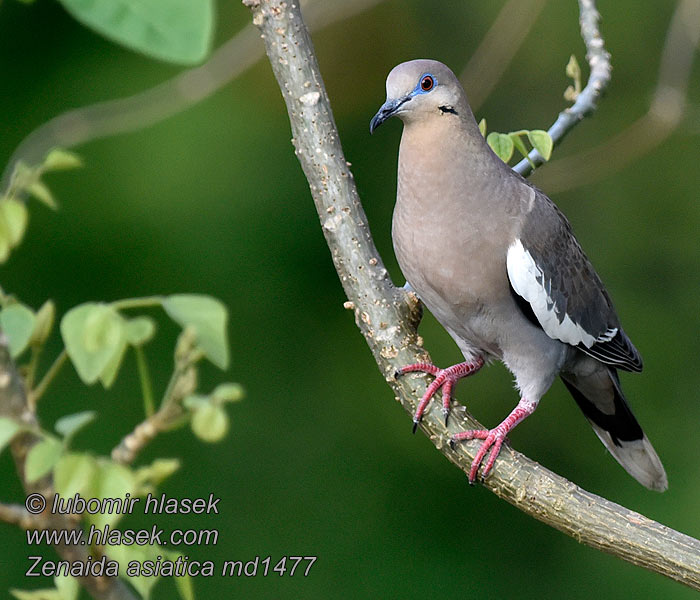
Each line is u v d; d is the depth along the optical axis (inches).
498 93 503.2
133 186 457.4
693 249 496.1
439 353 461.4
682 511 455.2
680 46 444.5
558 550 461.7
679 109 446.9
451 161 256.1
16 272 451.5
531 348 273.7
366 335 235.3
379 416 470.0
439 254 258.4
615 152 472.7
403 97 256.8
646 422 478.6
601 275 495.8
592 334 285.4
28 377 141.1
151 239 456.8
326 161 229.0
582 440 474.6
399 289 237.1
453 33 500.1
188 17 95.2
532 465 221.8
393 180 493.7
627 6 507.2
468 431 229.5
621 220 501.7
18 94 458.6
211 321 136.5
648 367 484.4
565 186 489.7
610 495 466.3
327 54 494.9
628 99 509.4
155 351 449.4
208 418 136.4
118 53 460.1
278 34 226.5
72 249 454.9
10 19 456.8
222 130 464.8
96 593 143.0
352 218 230.8
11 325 141.2
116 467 131.6
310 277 471.2
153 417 139.5
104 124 430.6
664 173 503.8
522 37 453.7
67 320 133.3
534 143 249.4
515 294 263.6
